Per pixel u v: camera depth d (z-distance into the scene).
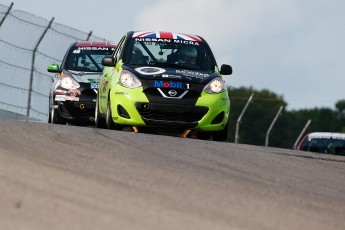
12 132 29.16
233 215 18.22
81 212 16.81
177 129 37.78
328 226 18.31
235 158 28.47
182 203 18.88
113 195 18.84
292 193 21.94
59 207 17.02
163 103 36.91
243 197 20.44
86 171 21.62
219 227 16.84
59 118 48.84
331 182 25.22
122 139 30.61
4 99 62.50
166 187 20.61
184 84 37.28
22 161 21.86
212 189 21.03
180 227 16.44
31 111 63.50
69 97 48.31
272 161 28.92
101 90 41.22
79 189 19.05
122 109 37.25
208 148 30.78
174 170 23.56
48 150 24.84
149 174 22.30
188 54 39.59
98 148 26.70
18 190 18.08
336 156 35.44
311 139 66.75
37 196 17.75
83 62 50.25
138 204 18.20
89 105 48.16
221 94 37.84
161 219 16.98
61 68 50.28
